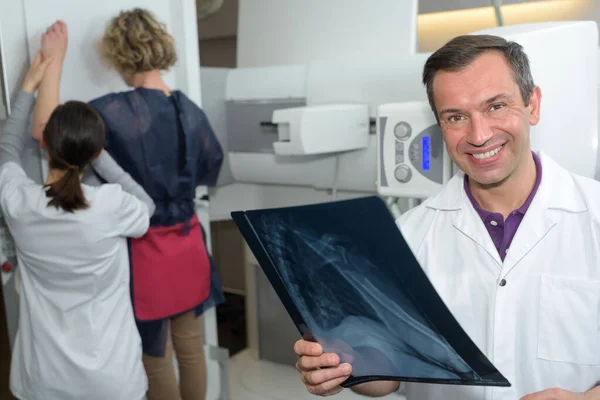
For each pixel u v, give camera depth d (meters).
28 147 1.58
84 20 1.67
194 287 1.69
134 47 1.52
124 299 1.51
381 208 0.70
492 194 0.89
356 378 0.80
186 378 1.81
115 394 1.45
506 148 0.81
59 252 1.37
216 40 3.18
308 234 0.74
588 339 0.82
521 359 0.87
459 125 0.83
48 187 1.36
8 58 1.52
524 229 0.86
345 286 0.76
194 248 1.69
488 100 0.79
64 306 1.42
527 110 0.83
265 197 2.26
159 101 1.55
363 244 0.73
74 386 1.43
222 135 2.22
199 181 1.77
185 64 1.90
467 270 0.91
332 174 1.97
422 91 1.70
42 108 1.47
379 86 1.80
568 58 1.19
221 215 2.32
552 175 0.88
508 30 1.23
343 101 1.90
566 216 0.85
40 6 1.56
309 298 0.77
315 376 0.79
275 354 2.37
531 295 0.86
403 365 0.76
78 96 1.68
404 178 1.44
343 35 1.99
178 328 1.77
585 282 0.82
